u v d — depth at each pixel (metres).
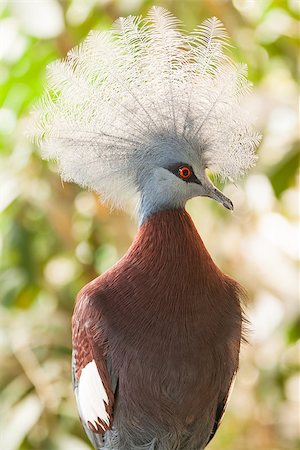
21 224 10.80
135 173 6.48
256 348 10.52
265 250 10.77
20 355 10.03
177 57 6.31
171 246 6.21
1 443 9.28
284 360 10.59
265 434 11.16
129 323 6.11
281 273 10.57
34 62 10.26
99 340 6.18
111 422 6.43
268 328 10.21
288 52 11.15
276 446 11.23
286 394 10.92
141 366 6.11
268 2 10.93
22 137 10.34
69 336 10.52
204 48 6.31
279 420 11.43
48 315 10.69
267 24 11.09
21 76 10.27
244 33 10.67
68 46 10.00
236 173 6.42
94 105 6.37
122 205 6.72
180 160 6.30
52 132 6.41
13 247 10.84
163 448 6.49
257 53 10.86
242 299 6.48
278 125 9.77
